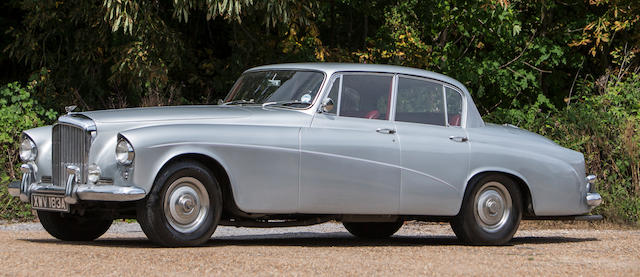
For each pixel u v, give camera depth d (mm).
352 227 10492
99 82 16375
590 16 19625
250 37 16641
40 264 6531
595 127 14180
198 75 17781
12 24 17344
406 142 8844
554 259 7578
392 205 8750
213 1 13312
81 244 8375
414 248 8484
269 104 8672
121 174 7648
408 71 9133
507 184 9398
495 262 7207
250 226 8422
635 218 13422
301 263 6746
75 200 7758
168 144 7691
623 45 19531
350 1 18719
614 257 7863
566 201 9750
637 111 15430
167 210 7734
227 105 8977
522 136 9711
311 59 16875
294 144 8273
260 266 6520
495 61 19172
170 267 6422
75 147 7941
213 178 7941
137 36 15039
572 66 20000
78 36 15977
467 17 18016
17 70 17766
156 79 15195
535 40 19156
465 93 9484
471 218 9188
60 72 16469
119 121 7902
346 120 8641
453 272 6488
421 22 18672
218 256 7078
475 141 9273
